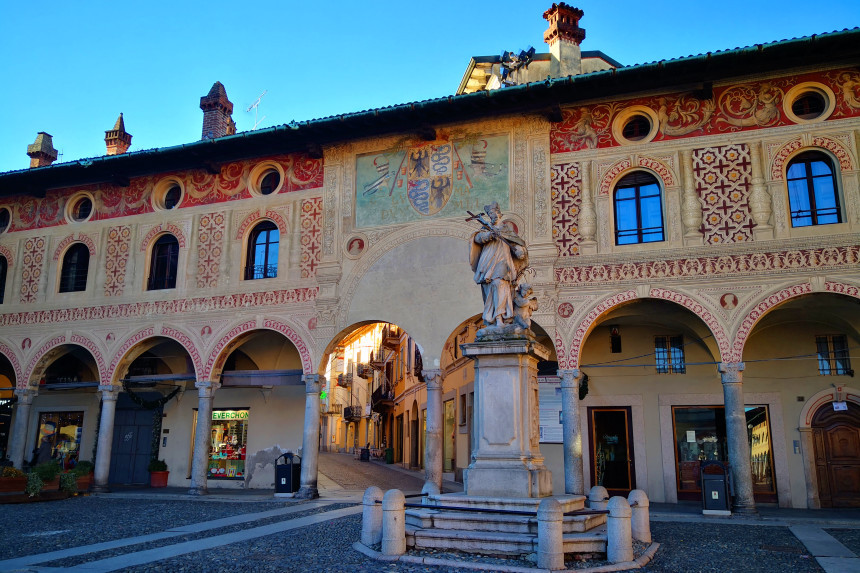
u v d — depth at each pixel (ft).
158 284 69.10
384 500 29.14
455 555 28.35
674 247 53.57
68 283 72.49
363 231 62.59
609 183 56.65
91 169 69.92
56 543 34.12
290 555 29.43
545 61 72.13
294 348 72.18
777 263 50.93
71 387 69.00
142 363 76.07
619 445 61.41
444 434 87.56
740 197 53.06
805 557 31.09
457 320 57.72
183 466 72.84
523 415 32.42
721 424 59.26
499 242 35.24
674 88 56.39
